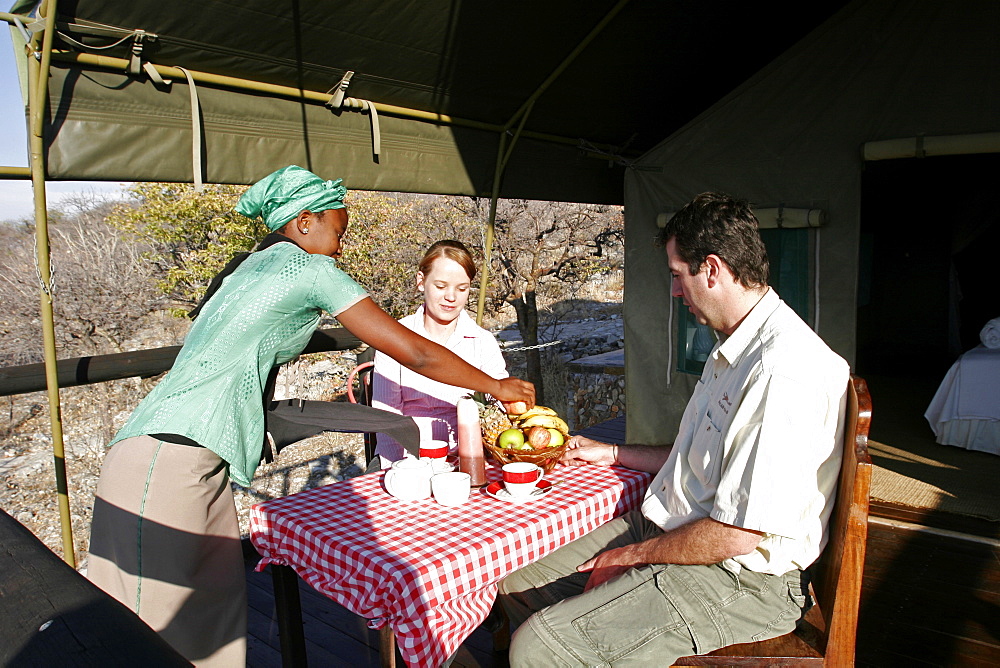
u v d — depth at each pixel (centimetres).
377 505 192
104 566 177
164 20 271
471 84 398
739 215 174
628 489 209
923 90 387
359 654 259
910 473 405
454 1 328
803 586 177
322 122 355
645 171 503
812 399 157
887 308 792
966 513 323
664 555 175
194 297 844
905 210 764
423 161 407
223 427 174
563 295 1162
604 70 444
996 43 362
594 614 167
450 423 258
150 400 179
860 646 237
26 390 262
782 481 153
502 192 464
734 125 459
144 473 170
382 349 186
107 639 69
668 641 165
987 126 367
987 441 448
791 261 444
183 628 176
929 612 254
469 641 266
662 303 504
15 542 95
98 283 873
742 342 172
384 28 326
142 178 288
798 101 432
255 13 287
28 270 859
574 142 511
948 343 759
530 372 1015
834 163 421
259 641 271
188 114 301
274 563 188
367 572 155
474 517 181
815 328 436
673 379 502
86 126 269
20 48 244
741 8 434
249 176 328
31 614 74
